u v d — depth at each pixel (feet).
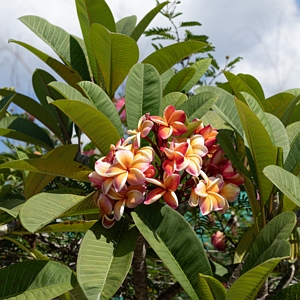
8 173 4.51
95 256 2.27
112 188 2.40
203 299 2.31
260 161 2.84
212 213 4.50
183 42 3.71
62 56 4.13
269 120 3.32
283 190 2.37
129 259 2.26
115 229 2.50
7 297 2.45
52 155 3.40
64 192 2.92
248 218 4.78
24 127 4.37
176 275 2.28
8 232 3.02
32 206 2.41
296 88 4.40
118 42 3.56
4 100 3.77
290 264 3.62
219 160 2.74
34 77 4.50
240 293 2.15
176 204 2.40
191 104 3.27
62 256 4.29
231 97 3.61
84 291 2.07
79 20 4.10
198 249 2.39
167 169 2.42
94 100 3.12
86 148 5.37
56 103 2.63
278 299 2.43
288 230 2.26
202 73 4.40
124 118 5.49
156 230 2.42
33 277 2.53
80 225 2.87
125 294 4.23
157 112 3.13
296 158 3.01
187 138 2.68
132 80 3.19
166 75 4.70
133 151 2.48
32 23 4.13
